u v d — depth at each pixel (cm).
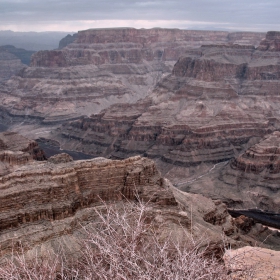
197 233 6806
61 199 7106
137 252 3362
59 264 4719
